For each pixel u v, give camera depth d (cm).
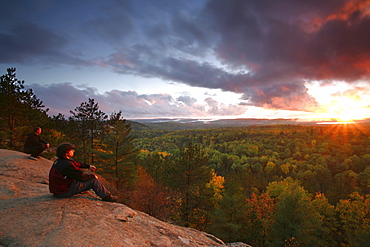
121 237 330
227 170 14200
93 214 383
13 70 1512
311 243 2661
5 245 253
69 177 422
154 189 2262
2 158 680
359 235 3331
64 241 275
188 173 2541
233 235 2334
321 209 4038
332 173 12525
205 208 2691
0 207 362
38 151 730
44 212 352
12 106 1493
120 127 2378
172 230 448
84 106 2627
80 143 2627
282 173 12988
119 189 2270
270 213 3216
